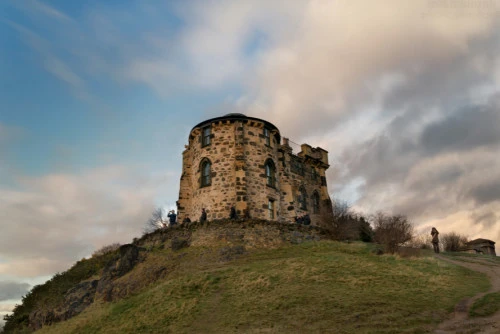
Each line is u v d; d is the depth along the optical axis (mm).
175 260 27766
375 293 18203
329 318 15672
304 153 45469
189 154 40406
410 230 35250
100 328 19984
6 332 30094
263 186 35438
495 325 13453
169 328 17359
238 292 20219
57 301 30484
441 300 17094
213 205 34062
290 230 32250
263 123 37344
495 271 23078
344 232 35750
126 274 28750
